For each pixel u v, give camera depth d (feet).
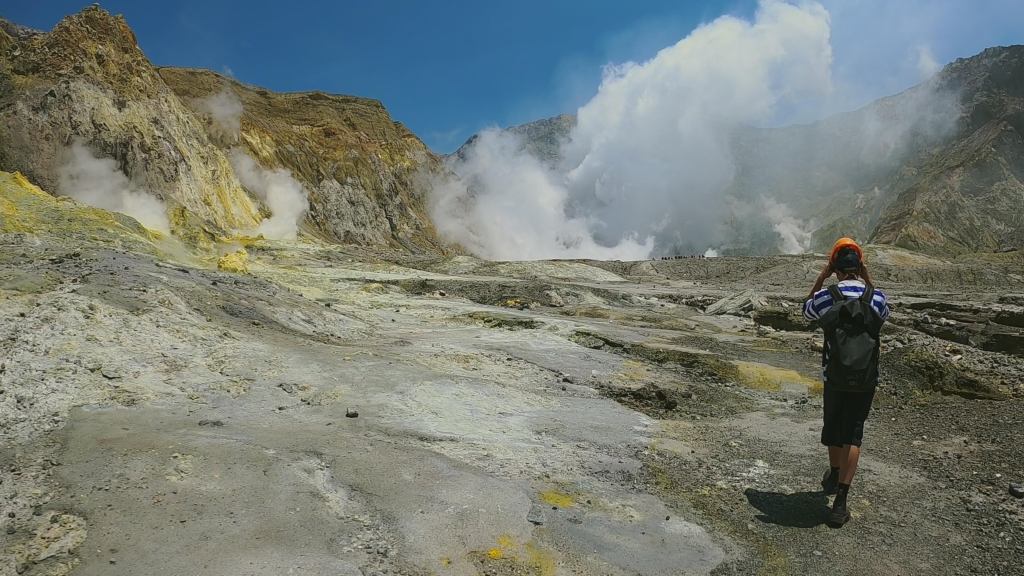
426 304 70.90
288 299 43.93
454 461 17.16
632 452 20.04
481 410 23.34
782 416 26.99
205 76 309.22
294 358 27.22
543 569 12.10
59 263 35.73
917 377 33.22
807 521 14.94
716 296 115.34
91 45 205.16
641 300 100.27
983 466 18.47
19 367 19.85
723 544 13.61
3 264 34.32
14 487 13.41
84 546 11.55
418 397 23.62
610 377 33.58
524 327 53.93
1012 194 443.32
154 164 190.39
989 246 410.31
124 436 16.34
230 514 12.96
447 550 12.45
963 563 12.87
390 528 13.10
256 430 18.25
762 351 46.47
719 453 20.53
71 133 180.45
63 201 78.79
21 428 16.38
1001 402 27.91
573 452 19.49
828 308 15.16
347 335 39.86
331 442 17.70
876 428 23.85
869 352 14.40
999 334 59.36
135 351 23.80
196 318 30.60
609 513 14.87
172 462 14.98
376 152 386.73
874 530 14.44
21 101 178.50
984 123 593.83
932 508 15.62
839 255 15.72
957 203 443.73
